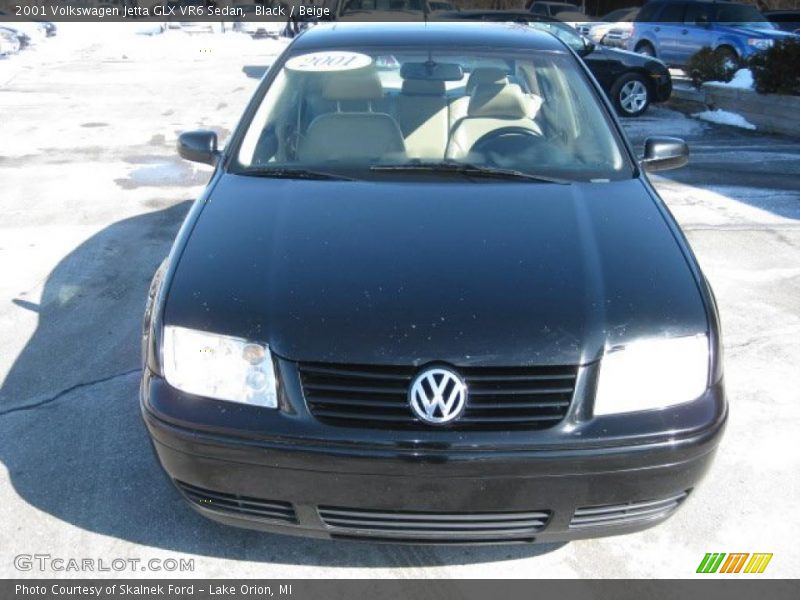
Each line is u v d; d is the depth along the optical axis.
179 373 2.31
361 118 3.50
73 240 5.61
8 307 4.50
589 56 11.32
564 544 2.72
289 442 2.18
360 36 3.98
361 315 2.29
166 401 2.29
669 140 3.61
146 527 2.76
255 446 2.19
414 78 3.73
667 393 2.26
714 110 11.49
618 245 2.63
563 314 2.30
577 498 2.22
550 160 3.34
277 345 2.24
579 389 2.21
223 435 2.21
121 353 3.98
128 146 8.55
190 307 2.37
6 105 10.97
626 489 2.23
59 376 3.74
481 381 2.20
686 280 2.49
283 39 22.47
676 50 15.32
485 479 2.16
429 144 3.49
